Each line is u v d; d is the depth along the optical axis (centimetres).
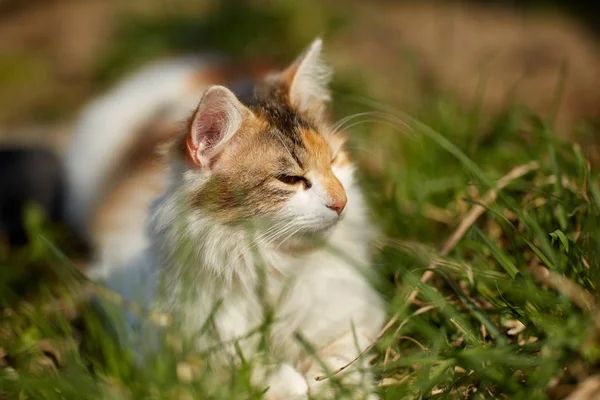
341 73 138
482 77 140
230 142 92
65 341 92
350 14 174
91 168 120
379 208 105
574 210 91
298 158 92
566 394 83
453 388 85
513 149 108
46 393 84
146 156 114
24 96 164
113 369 87
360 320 93
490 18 179
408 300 90
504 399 84
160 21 167
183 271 91
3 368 90
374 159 116
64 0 200
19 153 125
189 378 87
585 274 87
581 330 82
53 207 124
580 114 130
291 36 161
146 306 94
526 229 94
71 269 94
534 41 162
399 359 87
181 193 91
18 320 97
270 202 91
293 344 92
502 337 85
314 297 92
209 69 126
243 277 91
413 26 174
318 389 87
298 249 93
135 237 102
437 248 98
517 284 87
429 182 105
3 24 195
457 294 90
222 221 91
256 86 101
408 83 139
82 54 175
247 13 165
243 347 90
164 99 121
